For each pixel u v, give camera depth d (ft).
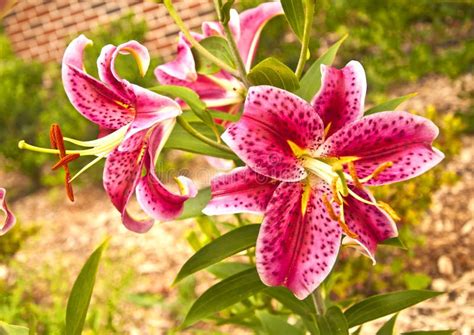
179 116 2.11
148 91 1.93
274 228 1.99
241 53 2.47
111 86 2.05
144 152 1.97
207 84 2.55
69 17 12.28
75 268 6.85
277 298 2.77
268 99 1.89
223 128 2.50
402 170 1.99
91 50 8.52
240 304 3.89
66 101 8.89
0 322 2.34
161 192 1.95
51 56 12.62
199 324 5.44
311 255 2.01
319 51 9.05
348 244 2.14
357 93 1.98
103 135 2.18
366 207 2.04
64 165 2.01
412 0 7.29
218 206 2.00
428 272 5.46
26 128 9.18
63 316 4.23
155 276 6.41
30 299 5.01
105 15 12.07
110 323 4.54
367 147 2.00
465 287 5.16
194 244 3.58
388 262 5.57
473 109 7.31
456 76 7.06
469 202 6.16
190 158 8.40
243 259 5.63
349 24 8.10
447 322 4.74
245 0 8.55
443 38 7.91
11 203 9.02
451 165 6.72
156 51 11.89
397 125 1.96
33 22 12.47
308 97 2.43
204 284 5.93
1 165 10.12
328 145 2.01
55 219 8.18
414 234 5.91
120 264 6.35
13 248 5.41
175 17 2.18
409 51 8.24
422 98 8.07
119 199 1.98
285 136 1.94
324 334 2.46
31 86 9.82
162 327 5.54
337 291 4.99
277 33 8.38
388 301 2.58
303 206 2.03
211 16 11.48
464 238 5.75
